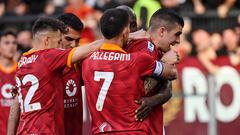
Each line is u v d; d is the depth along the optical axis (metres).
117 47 14.12
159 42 14.77
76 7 28.89
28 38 28.80
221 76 25.75
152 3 26.56
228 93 25.73
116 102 13.92
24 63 14.91
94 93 14.12
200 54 27.59
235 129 25.61
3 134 22.23
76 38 15.68
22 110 14.95
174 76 14.35
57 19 15.37
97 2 30.31
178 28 14.71
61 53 14.58
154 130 14.58
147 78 14.20
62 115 14.95
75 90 15.66
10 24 31.03
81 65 15.05
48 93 14.66
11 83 22.69
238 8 30.73
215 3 30.69
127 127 13.91
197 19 30.33
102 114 14.02
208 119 25.56
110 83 13.95
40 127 14.60
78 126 15.88
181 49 27.16
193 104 25.55
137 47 14.41
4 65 22.72
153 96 14.26
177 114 25.45
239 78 25.94
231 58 26.55
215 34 28.83
